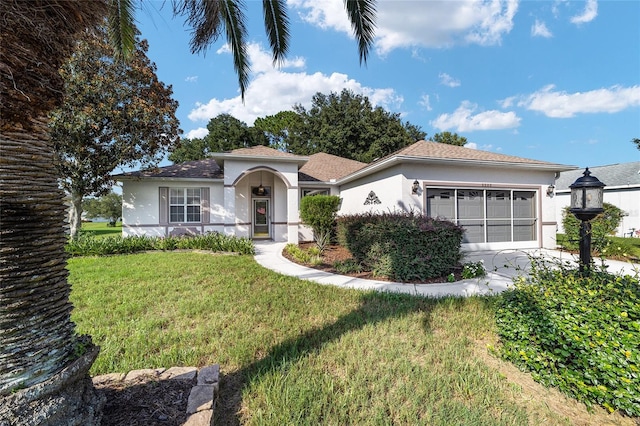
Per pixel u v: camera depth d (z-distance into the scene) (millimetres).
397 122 32438
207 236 12648
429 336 4059
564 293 3500
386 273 7508
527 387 3076
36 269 1829
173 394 2621
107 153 13141
